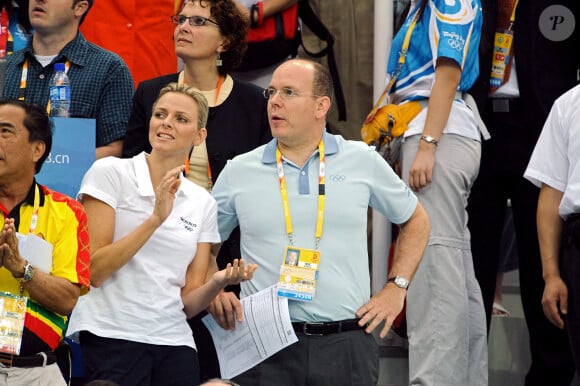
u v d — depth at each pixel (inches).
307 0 991.0
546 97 937.5
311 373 687.1
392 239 967.0
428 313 850.1
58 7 856.9
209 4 823.7
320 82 718.5
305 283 689.0
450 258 856.9
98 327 676.1
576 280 773.9
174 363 689.0
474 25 886.4
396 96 898.1
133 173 700.7
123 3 990.4
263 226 706.2
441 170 863.7
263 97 831.1
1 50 943.0
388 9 1002.7
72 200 658.2
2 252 607.5
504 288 996.6
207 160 806.5
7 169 637.9
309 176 713.0
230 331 705.0
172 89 722.8
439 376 838.5
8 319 615.8
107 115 859.4
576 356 779.4
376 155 724.7
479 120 892.0
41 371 633.6
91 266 670.5
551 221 816.9
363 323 692.1
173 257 697.6
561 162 813.9
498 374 977.5
